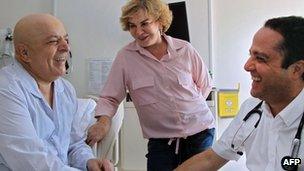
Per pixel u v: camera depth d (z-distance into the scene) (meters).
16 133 1.39
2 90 1.43
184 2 3.06
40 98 1.55
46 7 3.31
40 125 1.53
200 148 2.07
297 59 1.07
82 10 3.29
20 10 3.31
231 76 3.28
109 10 3.29
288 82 1.09
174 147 2.06
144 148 2.86
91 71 3.27
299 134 1.13
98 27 3.29
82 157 1.65
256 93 1.14
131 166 2.88
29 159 1.38
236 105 3.19
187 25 3.07
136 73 2.06
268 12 3.30
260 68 1.09
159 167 2.08
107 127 1.83
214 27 3.28
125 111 2.83
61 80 1.77
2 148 1.38
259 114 1.30
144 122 2.13
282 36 1.06
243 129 1.33
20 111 1.42
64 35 1.55
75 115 1.79
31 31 1.48
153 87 2.04
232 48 3.28
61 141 1.62
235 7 3.29
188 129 2.05
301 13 3.34
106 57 3.28
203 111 2.12
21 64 1.57
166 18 2.06
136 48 2.06
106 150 1.85
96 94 3.25
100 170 1.55
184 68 2.07
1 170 1.42
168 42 2.05
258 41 1.10
